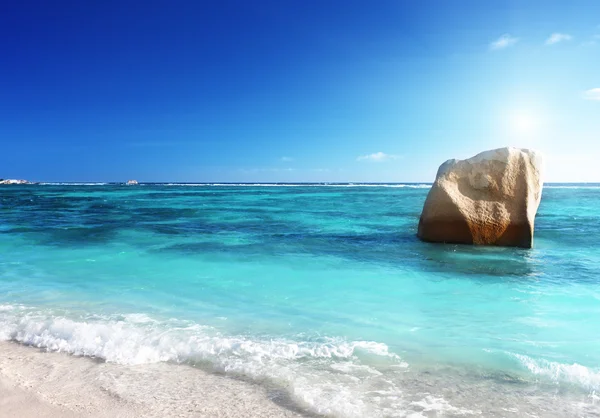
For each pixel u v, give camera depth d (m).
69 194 53.59
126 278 8.25
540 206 25.92
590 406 3.60
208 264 9.48
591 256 10.12
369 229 15.03
